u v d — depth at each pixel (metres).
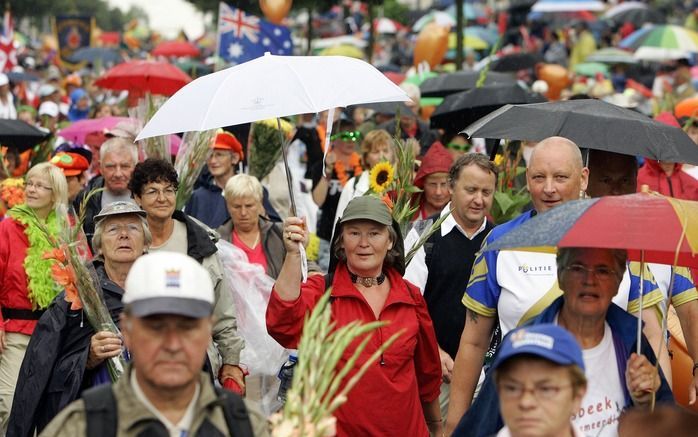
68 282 12.96
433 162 18.44
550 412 8.33
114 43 113.44
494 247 9.53
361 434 12.40
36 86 60.59
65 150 24.97
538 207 12.15
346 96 12.76
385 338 12.65
